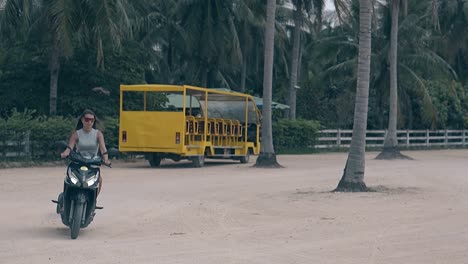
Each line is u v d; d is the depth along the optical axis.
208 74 48.50
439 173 24.78
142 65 34.50
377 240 11.10
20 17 28.06
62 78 31.44
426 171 25.77
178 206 14.96
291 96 43.28
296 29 42.59
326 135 43.25
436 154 41.47
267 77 27.42
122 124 26.33
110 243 10.70
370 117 50.44
